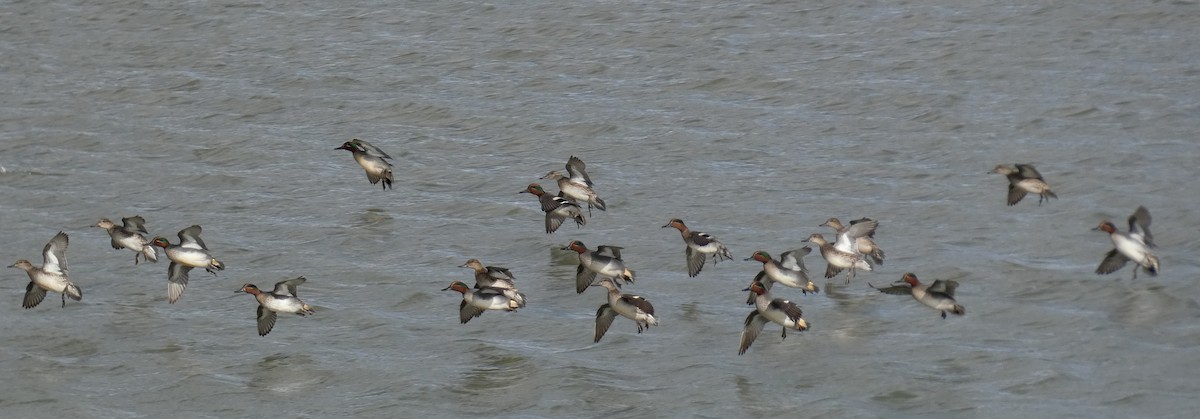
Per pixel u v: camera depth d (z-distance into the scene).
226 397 27.25
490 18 58.22
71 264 34.88
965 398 25.41
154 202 40.31
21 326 30.92
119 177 42.72
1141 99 44.25
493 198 39.38
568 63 52.44
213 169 43.22
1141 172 37.94
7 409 27.03
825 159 41.25
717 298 31.02
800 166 40.75
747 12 57.09
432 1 61.03
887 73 49.03
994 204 36.50
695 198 38.44
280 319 30.98
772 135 43.81
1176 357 26.48
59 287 29.28
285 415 26.39
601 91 49.22
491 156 43.47
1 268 34.81
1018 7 54.84
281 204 39.62
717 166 41.22
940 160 40.50
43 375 28.47
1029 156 40.09
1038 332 28.12
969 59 49.69
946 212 36.16
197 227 29.98
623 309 26.91
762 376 26.84
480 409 26.12
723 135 44.03
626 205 38.19
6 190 41.59
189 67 54.38
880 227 35.38
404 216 38.12
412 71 52.47
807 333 28.66
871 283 31.38
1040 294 30.09
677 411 25.59
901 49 51.41
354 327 30.42
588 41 54.72
